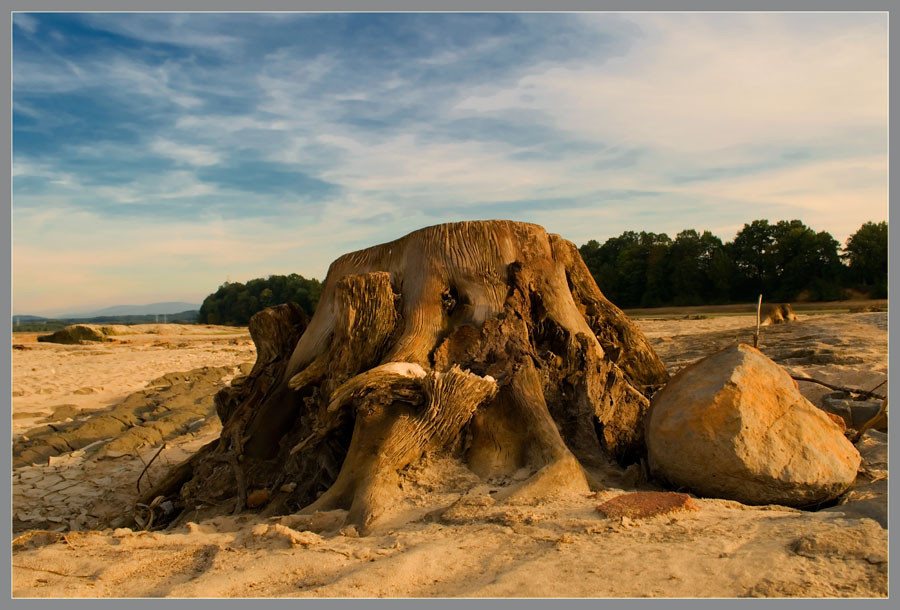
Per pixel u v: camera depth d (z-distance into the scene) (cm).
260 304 11200
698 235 7531
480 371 618
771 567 338
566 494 500
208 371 1898
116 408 1390
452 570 369
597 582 335
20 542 493
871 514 416
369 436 565
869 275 6184
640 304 7669
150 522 670
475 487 530
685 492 534
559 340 662
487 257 682
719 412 511
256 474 687
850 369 1068
